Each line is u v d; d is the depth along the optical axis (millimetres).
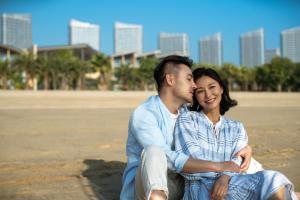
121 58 79438
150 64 65875
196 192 3250
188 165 3174
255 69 75812
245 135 3537
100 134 9141
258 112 17047
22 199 4070
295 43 130750
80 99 24031
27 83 56969
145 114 3318
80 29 135625
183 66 3387
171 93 3402
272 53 132000
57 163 5844
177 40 132750
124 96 28781
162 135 3314
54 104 20109
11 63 54875
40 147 7277
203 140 3363
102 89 62031
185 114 3424
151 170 2938
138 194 3141
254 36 130625
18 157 6285
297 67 72250
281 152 6844
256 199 3000
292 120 13258
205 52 135250
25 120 12250
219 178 3135
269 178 2904
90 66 60688
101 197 4176
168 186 3441
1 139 8242
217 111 3512
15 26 116812
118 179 4934
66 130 9820
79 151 6883
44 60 56688
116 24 140125
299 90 75125
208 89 3434
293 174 5191
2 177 4977
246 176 3078
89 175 5117
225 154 3361
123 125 11062
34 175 5094
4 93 29438
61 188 4504
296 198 3023
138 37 139000
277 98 30344
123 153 6738
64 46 71938
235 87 83125
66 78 61625
